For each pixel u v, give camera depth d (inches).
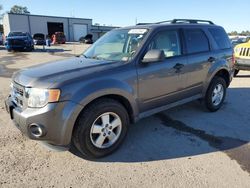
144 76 151.6
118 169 129.7
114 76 138.7
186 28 185.0
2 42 1337.4
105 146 139.7
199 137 165.2
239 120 194.7
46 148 145.8
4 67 489.4
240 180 120.0
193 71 184.4
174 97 176.1
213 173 125.6
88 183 118.6
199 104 229.8
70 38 2199.8
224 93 219.3
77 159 138.7
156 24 174.9
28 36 932.6
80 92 125.4
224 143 156.9
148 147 152.0
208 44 200.2
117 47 167.3
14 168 129.7
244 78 366.3
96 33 2317.9
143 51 152.9
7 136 164.7
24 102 128.4
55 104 120.5
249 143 156.9
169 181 119.4
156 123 187.6
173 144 155.8
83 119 129.0
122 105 144.6
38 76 130.0
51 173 126.0
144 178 122.0
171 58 169.6
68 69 138.3
